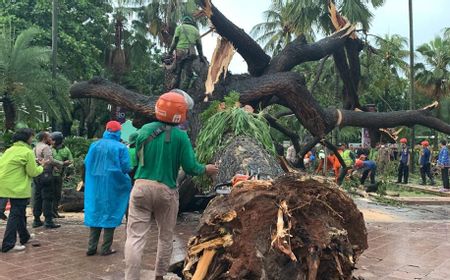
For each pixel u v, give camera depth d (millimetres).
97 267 5777
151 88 38969
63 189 10844
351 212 3521
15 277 5344
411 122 11547
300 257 3227
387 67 25766
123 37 34281
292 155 17406
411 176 23578
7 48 18906
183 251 6391
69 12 27250
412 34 27359
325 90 31609
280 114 13953
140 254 4359
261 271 3178
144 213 4457
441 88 37469
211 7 9078
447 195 15820
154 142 4410
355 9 22188
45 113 19969
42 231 8102
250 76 10406
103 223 6230
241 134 5859
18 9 25875
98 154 6375
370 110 13391
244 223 3318
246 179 3881
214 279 3416
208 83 9242
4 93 18891
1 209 6652
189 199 8680
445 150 17406
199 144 6289
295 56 10867
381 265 6094
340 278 3334
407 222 9672
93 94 9961
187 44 10164
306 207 3359
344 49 12820
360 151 20062
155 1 28906
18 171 6527
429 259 6426
